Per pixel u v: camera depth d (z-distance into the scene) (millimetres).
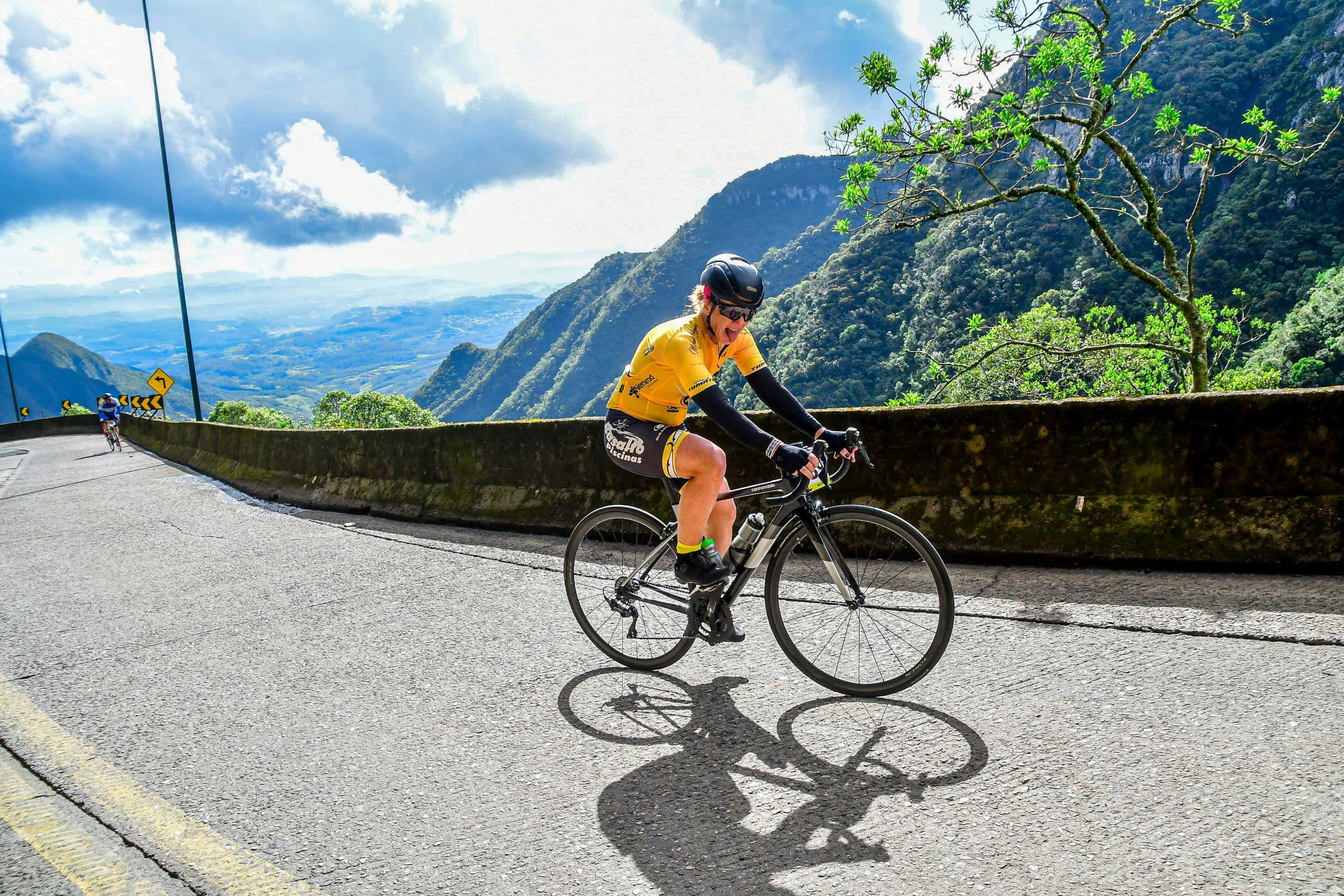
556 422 6367
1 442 39156
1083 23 8969
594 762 2631
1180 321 12141
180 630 4598
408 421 85938
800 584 3672
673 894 1919
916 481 4500
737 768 2494
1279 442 3596
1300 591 3205
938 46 9008
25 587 6160
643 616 3418
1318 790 1997
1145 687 2645
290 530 7598
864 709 2785
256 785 2684
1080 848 1902
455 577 5188
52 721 3416
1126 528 3816
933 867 1908
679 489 3164
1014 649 3053
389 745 2893
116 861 2285
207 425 15289
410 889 2037
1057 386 12969
